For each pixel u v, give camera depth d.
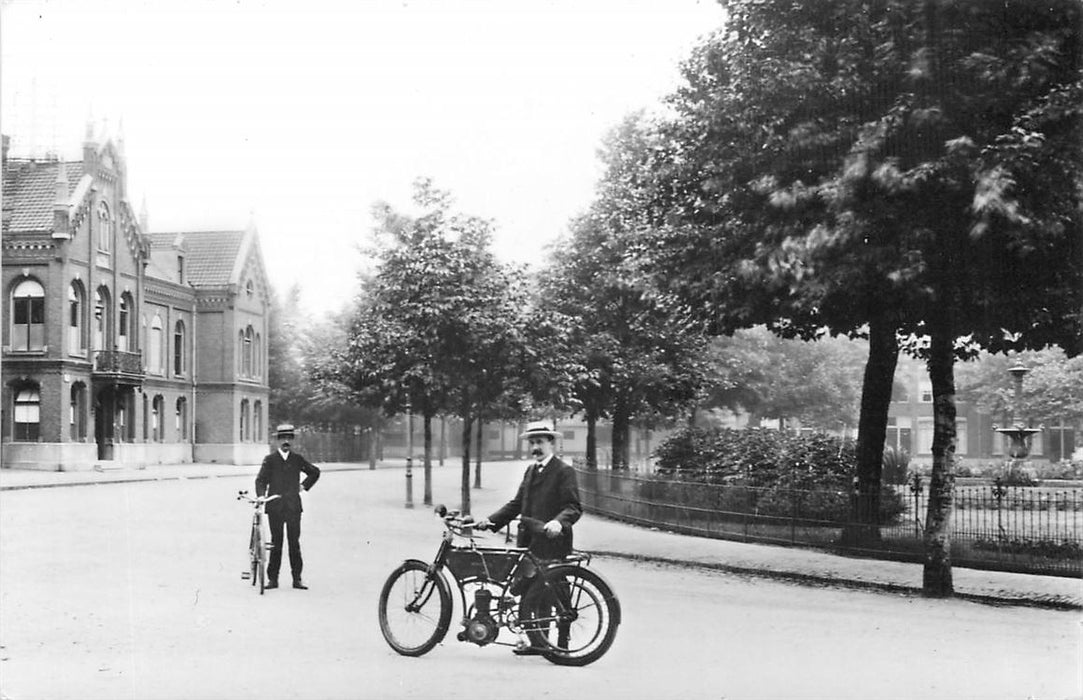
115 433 48.75
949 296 14.10
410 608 9.12
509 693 7.47
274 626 10.27
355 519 24.20
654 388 31.80
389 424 78.94
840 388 53.59
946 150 12.89
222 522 21.91
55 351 44.25
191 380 58.19
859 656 9.19
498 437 100.31
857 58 13.85
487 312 23.95
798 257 13.88
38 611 11.02
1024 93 13.01
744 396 49.53
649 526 23.48
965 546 17.94
